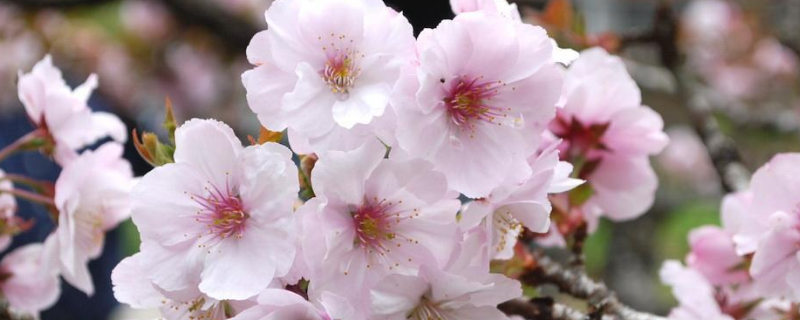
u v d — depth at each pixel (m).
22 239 0.90
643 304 1.62
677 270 0.65
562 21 0.80
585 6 1.74
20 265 0.67
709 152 0.83
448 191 0.55
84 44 1.68
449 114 0.55
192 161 0.55
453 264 0.54
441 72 0.54
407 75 0.54
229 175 0.55
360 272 0.54
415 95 0.54
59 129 0.64
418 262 0.54
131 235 1.42
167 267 0.54
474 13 0.54
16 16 1.62
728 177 0.81
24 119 1.19
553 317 0.59
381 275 0.54
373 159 0.53
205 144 0.54
